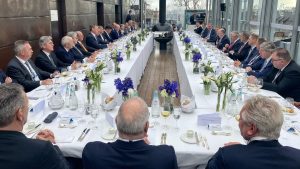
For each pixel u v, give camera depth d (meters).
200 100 2.91
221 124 2.29
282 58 3.30
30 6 5.24
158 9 16.28
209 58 5.41
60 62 5.15
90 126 2.23
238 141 2.01
